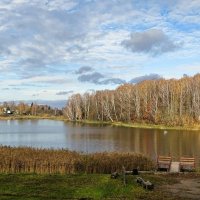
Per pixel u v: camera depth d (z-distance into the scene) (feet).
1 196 76.64
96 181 90.27
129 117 470.39
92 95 585.22
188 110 447.42
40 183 89.35
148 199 74.64
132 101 502.38
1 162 111.04
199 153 189.37
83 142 249.55
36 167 111.04
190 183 89.81
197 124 396.78
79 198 76.07
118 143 240.73
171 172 105.70
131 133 320.70
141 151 199.00
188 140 257.14
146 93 483.51
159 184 88.12
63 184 87.92
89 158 118.73
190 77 503.61
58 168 110.63
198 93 434.30
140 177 90.38
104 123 491.72
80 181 90.99
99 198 75.82
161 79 535.60
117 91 545.03
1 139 283.18
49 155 122.62
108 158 120.16
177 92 468.34
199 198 75.51
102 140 261.65
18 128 422.82
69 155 123.34
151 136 290.56
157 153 190.70
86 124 483.10
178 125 401.90
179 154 186.09
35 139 279.49
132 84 574.56
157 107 459.73
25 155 121.29
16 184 88.22
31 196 77.15
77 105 584.81
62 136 299.99
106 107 508.12
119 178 92.48
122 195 77.97
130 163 117.91
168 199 74.59
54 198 75.87
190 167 115.24
